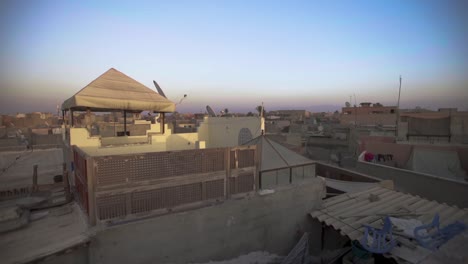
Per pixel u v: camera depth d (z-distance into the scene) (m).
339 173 13.53
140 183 5.00
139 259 4.78
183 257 5.32
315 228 7.90
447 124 20.78
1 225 4.45
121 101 7.98
